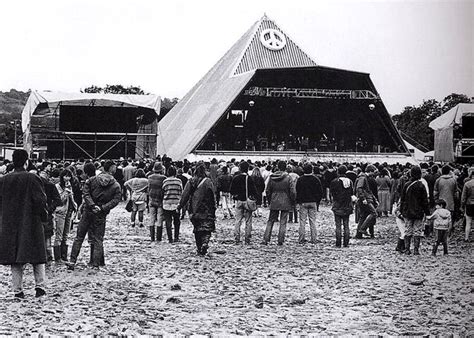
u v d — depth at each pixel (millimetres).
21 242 11289
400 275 14469
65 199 15375
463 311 10969
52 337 8914
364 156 62281
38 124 54312
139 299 11578
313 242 20328
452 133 46312
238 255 17531
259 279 13859
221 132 63844
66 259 15602
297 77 62844
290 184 19750
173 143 68312
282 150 63812
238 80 63469
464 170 29234
